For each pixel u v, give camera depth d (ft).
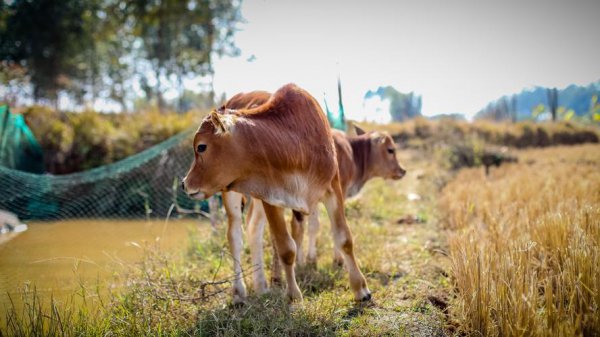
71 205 28.78
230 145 10.80
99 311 11.81
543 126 71.10
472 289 11.23
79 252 19.74
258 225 14.06
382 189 31.30
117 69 99.09
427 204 28.09
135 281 12.84
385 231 20.88
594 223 13.71
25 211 27.63
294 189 11.51
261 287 13.61
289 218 18.70
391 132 63.21
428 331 11.16
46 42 75.82
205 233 19.58
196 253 17.52
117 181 29.96
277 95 12.20
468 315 11.02
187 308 12.14
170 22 81.05
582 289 10.69
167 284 12.80
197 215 28.02
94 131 34.81
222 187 11.12
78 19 76.59
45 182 28.53
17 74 73.36
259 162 11.09
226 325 11.27
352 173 18.51
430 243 18.66
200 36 89.20
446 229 21.61
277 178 11.31
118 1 78.64
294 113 11.92
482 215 20.80
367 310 12.46
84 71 88.17
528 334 9.70
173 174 30.55
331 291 13.93
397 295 13.51
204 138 10.82
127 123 37.81
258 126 11.16
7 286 14.82
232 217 14.23
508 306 10.49
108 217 28.76
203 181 10.91
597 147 58.29
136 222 27.37
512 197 23.06
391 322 11.66
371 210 24.95
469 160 44.24
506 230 15.26
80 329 10.50
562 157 46.88
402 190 33.12
